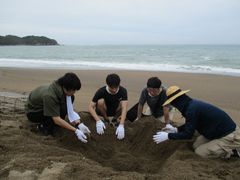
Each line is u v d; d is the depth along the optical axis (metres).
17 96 5.23
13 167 2.29
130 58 19.14
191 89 7.06
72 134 3.04
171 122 3.63
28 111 3.18
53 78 8.33
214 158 2.65
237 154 2.72
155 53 27.17
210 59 17.72
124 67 12.16
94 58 19.20
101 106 3.30
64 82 2.82
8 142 2.73
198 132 2.82
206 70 11.20
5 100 4.75
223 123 2.62
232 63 14.84
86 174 2.18
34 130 3.22
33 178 2.19
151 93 3.33
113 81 3.02
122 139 3.11
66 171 2.21
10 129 3.07
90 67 12.03
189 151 2.73
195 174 2.25
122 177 2.14
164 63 14.81
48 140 2.93
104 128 3.14
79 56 21.80
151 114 3.57
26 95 5.43
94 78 8.48
